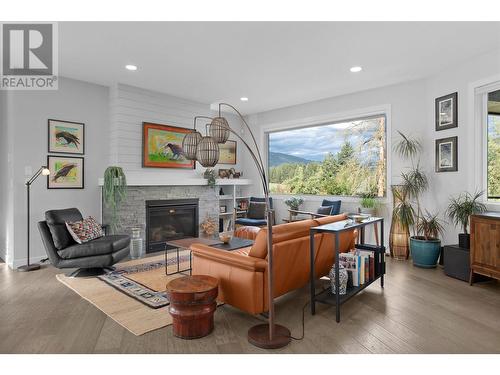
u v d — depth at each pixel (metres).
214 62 4.05
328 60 4.00
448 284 3.58
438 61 4.04
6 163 4.57
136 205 5.01
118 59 3.96
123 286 3.49
